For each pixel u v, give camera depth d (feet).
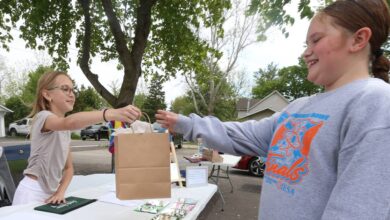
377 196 2.07
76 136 86.84
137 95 107.14
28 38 24.70
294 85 138.10
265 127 4.10
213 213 15.55
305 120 3.00
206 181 9.05
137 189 4.37
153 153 4.41
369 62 2.91
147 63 27.84
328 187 2.56
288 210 2.78
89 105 101.91
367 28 2.72
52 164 6.28
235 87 95.55
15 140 70.59
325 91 3.18
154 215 5.70
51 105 6.43
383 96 2.39
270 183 3.17
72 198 6.47
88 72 20.42
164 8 22.74
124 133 4.52
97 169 28.32
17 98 93.15
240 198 18.79
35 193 6.24
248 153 4.09
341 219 2.15
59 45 25.27
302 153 2.84
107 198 6.61
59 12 23.44
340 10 2.87
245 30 56.75
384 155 2.14
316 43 3.03
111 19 19.33
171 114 4.35
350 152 2.37
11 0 21.72
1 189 9.03
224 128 4.15
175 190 8.26
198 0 22.33
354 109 2.50
